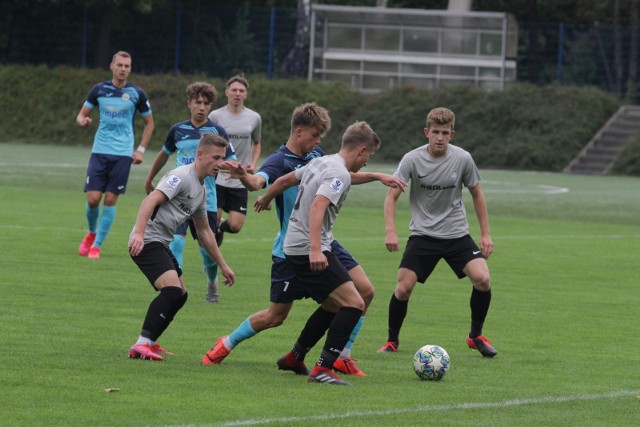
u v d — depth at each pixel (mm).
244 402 16281
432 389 17969
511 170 102562
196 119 28562
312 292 18328
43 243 36531
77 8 122312
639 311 28266
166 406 15789
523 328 25141
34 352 19484
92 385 17016
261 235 43000
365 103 111375
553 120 105875
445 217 22453
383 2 134875
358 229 47188
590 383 18922
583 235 48781
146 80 116625
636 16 125438
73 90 117250
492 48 112312
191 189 19594
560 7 133000
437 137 22203
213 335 22422
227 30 120812
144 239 19766
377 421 15391
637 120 107062
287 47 119875
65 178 67500
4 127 115188
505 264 37656
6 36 122625
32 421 14680
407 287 21781
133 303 25781
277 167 19812
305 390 17422
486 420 15758
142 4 116938
